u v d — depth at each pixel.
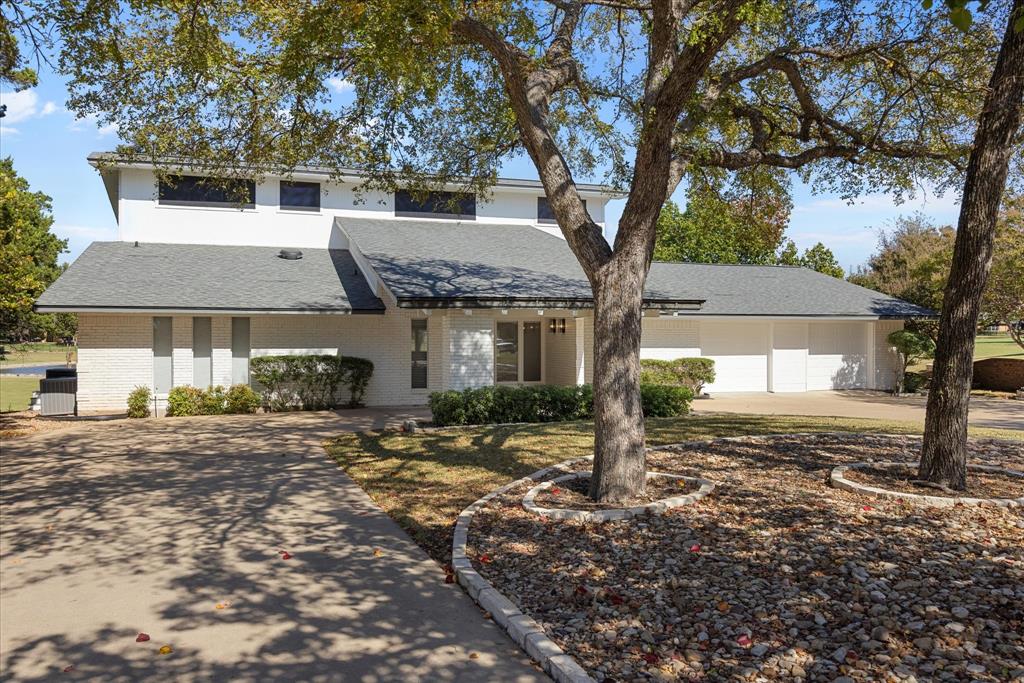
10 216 14.63
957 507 6.84
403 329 19.66
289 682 4.05
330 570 5.95
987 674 3.77
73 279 17.47
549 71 8.80
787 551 5.66
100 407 17.58
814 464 9.12
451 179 13.00
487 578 5.53
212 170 12.60
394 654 4.40
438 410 14.59
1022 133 9.58
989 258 7.48
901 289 27.81
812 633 4.35
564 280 17.86
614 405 7.46
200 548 6.57
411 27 7.76
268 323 18.64
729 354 23.77
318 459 11.08
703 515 6.71
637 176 7.54
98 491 8.91
